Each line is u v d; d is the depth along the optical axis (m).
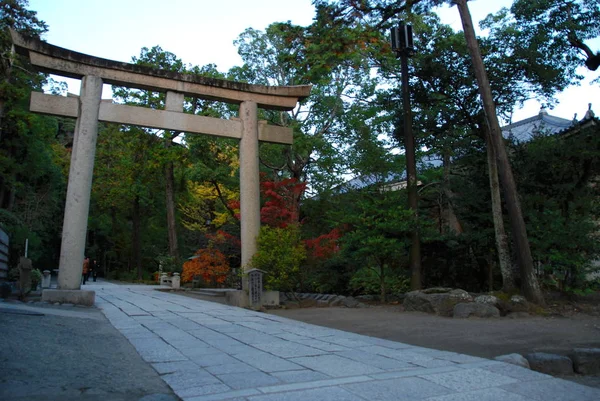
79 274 11.67
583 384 4.60
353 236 13.31
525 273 10.70
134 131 24.09
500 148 10.98
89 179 12.02
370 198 13.89
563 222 11.73
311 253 15.76
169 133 23.56
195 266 18.88
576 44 12.82
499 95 13.27
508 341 6.92
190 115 13.50
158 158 23.45
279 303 13.41
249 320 9.31
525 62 12.51
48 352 5.12
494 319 9.52
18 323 6.71
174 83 13.34
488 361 5.21
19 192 22.00
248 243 13.62
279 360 5.20
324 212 21.36
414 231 13.10
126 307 11.25
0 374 4.06
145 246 35.50
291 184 17.83
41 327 6.72
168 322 8.62
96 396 3.69
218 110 20.52
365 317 10.33
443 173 17.44
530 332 7.76
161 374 4.48
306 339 6.85
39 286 17.58
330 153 20.14
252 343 6.41
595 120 13.00
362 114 19.14
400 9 12.00
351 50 12.28
